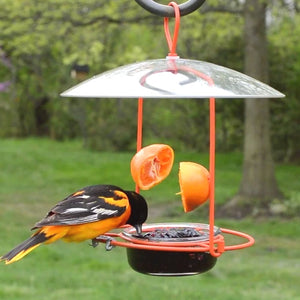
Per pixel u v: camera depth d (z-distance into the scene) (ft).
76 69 54.85
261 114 54.39
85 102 94.89
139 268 16.60
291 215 51.67
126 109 92.17
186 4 16.21
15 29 54.54
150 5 16.15
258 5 52.95
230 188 63.05
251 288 31.14
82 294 29.19
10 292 29.27
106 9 53.52
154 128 89.10
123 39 67.82
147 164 16.63
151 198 60.23
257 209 52.65
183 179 16.08
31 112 110.52
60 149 95.20
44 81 99.86
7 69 104.68
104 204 15.89
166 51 60.90
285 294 29.89
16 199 59.93
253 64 53.31
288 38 63.41
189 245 15.56
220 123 80.23
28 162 81.51
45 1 52.90
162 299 28.60
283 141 79.25
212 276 33.32
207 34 63.16
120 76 14.90
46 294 29.27
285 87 74.90
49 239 15.49
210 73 15.05
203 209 53.98
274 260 37.76
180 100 84.48
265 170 54.34
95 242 16.55
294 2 54.34
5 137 110.22
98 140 94.12
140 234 16.57
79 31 55.88
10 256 15.01
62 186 67.51
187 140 87.61
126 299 28.53
